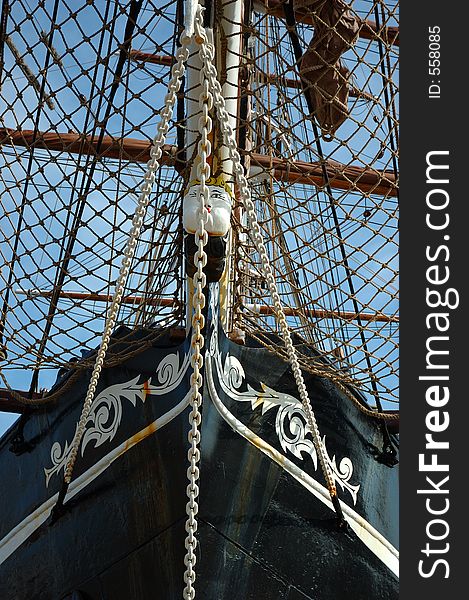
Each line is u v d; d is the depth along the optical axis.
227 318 4.97
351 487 5.31
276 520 4.85
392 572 5.33
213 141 4.63
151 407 4.78
